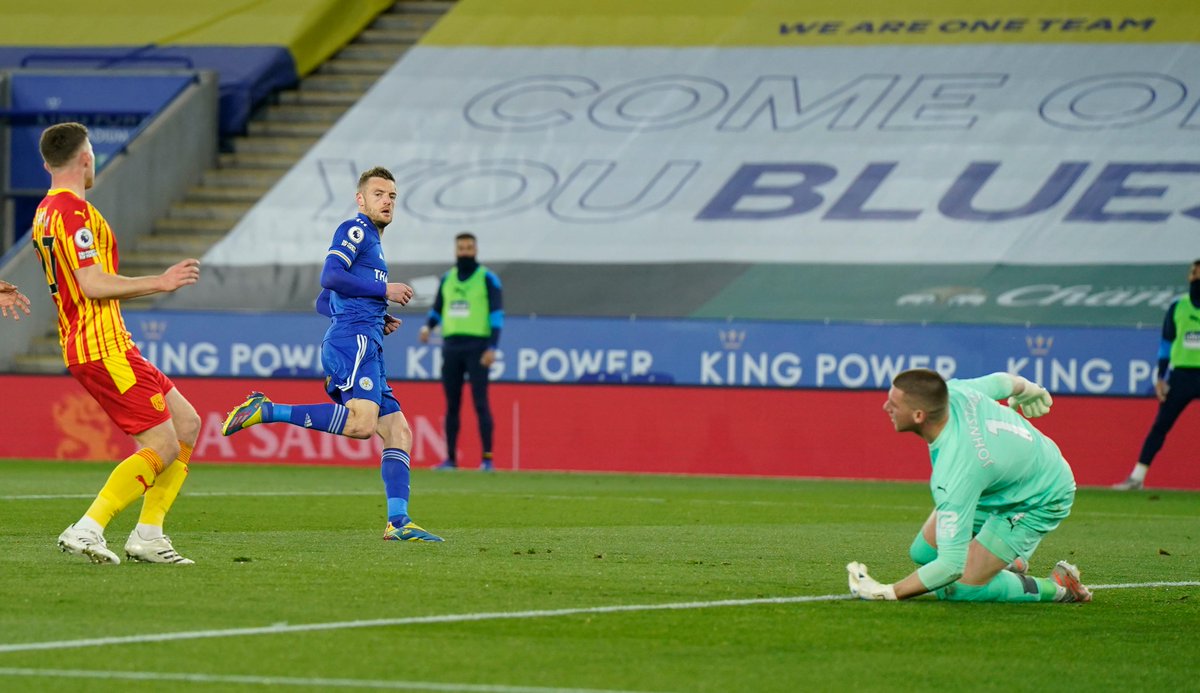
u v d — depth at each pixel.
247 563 25.17
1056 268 76.56
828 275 77.31
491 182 85.06
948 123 85.19
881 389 64.19
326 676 15.35
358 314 28.70
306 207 83.94
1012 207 80.25
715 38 92.38
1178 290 74.75
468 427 66.56
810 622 19.69
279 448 66.62
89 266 23.86
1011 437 21.00
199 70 90.19
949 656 17.48
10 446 67.44
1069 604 22.14
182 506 39.38
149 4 95.75
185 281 24.08
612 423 65.56
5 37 93.94
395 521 30.09
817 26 92.06
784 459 64.56
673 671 16.14
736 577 24.70
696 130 86.81
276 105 92.94
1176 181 80.56
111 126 90.00
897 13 92.19
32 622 18.30
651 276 78.25
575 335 67.81
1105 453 62.44
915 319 73.81
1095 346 63.62
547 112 89.12
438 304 62.09
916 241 79.00
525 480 56.97
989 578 21.83
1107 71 86.75
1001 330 64.12
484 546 29.52
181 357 69.38
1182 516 44.25
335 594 21.30
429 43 94.12
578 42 93.44
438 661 16.30
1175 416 58.72
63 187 24.44
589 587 22.83
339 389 28.72
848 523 38.44
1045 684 16.00
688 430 65.19
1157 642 18.91
